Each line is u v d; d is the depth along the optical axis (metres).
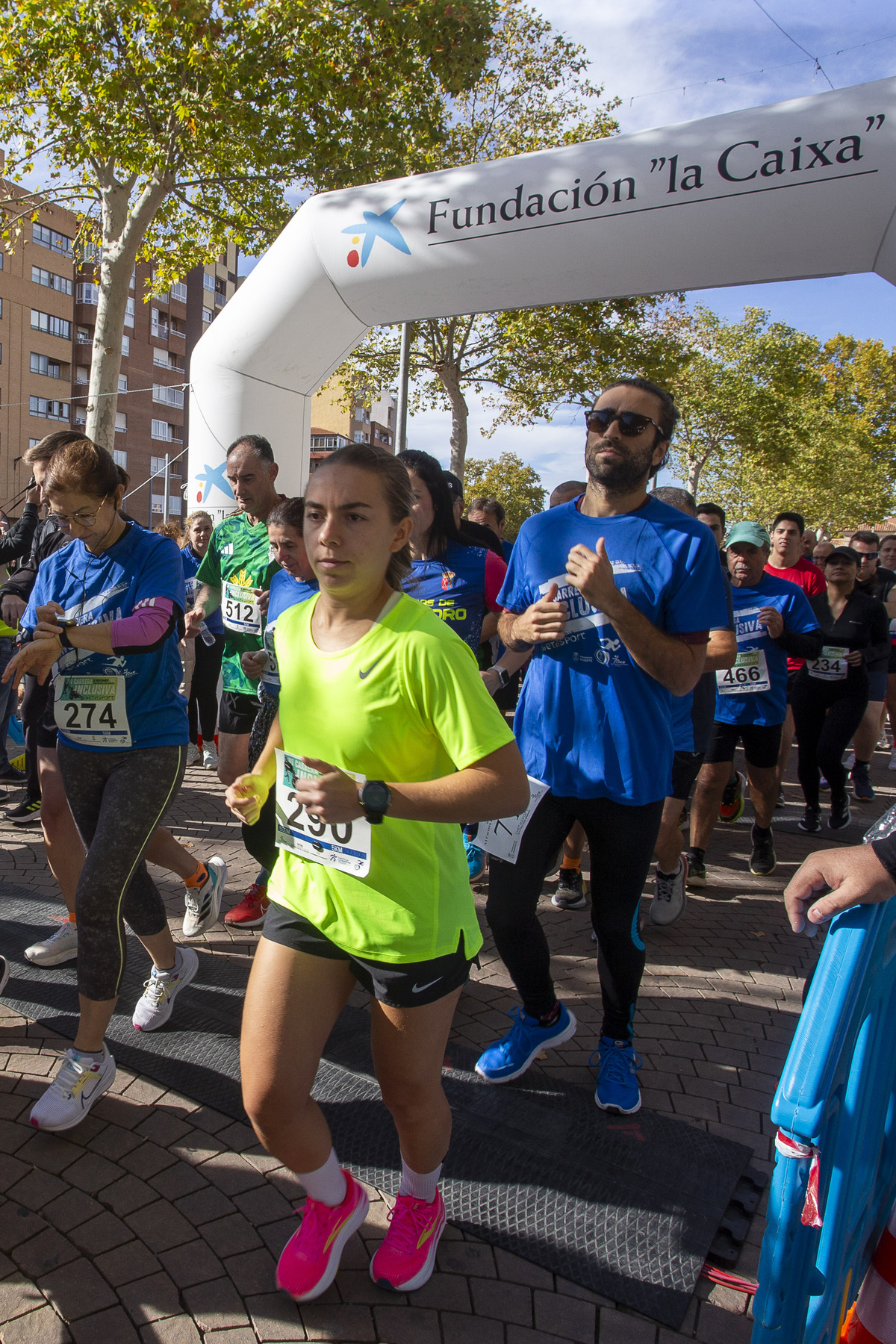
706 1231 2.16
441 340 22.03
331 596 1.65
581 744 2.55
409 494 1.67
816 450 40.44
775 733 4.77
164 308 51.47
